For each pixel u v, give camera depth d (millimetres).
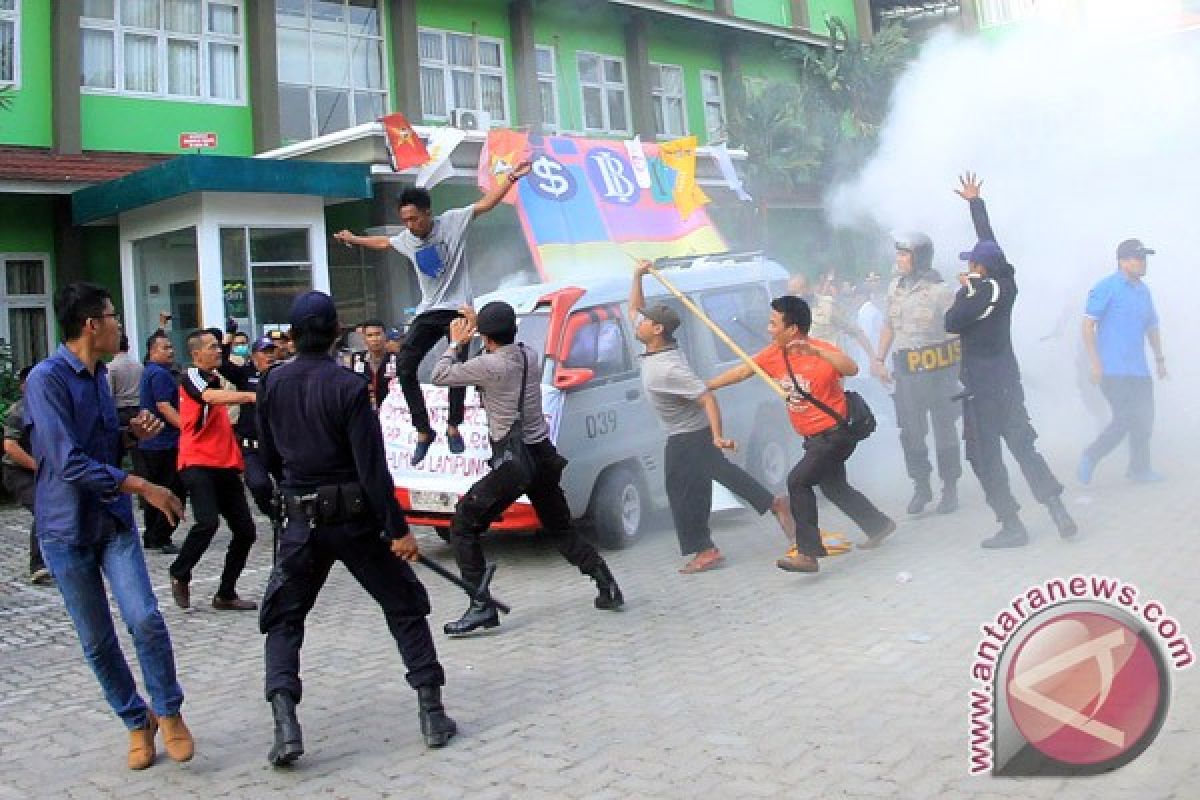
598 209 14367
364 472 4102
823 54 25109
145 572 4180
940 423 7883
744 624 5578
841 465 6691
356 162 14672
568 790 3693
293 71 16969
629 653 5258
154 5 15664
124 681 4172
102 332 4062
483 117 18219
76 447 3875
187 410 6664
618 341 8070
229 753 4293
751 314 9367
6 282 14281
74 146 14680
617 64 21953
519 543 8320
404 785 3854
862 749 3820
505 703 4656
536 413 5945
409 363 5977
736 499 8180
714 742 4012
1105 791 3334
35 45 14625
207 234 13234
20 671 5680
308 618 6426
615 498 7730
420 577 7312
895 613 5465
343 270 16031
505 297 8070
